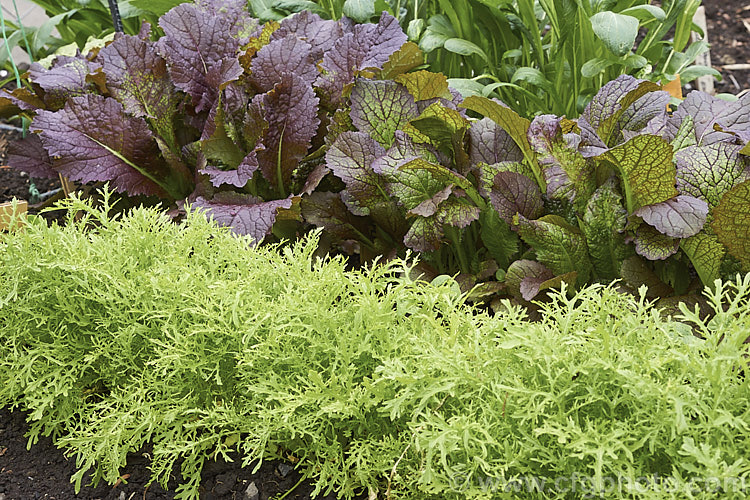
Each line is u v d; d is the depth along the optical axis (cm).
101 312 215
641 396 188
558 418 190
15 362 211
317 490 199
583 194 227
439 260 242
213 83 242
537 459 191
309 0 271
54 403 214
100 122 240
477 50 261
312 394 198
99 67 244
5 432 216
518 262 227
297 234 244
